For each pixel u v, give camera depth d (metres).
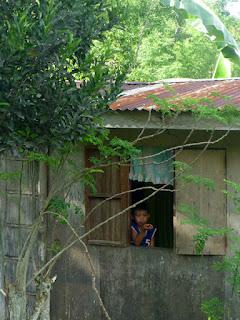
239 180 6.29
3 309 6.60
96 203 6.87
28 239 5.30
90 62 4.79
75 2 4.59
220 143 6.31
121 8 5.25
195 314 6.55
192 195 6.40
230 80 8.18
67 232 6.96
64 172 6.57
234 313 6.39
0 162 6.87
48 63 4.48
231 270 5.84
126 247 6.79
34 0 4.50
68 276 7.03
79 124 4.69
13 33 4.07
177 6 8.64
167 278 6.64
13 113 4.47
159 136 6.50
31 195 6.84
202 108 5.28
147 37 17.94
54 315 7.11
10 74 4.29
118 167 6.73
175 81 8.54
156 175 6.58
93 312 6.96
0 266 6.91
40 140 4.71
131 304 6.80
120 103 6.31
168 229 8.12
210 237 6.38
